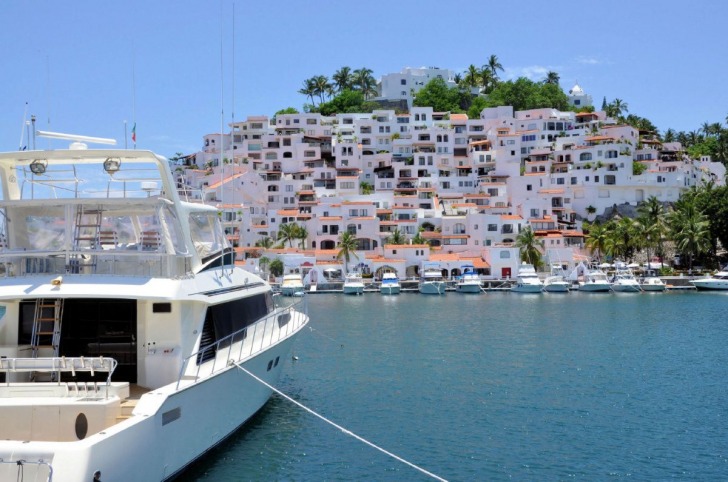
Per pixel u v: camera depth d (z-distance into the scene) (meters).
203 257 20.47
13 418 14.35
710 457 22.00
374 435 24.08
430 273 97.62
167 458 15.48
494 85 186.00
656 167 132.25
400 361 38.88
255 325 22.39
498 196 127.56
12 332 17.53
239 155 145.88
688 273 103.50
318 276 102.62
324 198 125.62
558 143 142.75
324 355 40.84
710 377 34.41
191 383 16.48
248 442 21.98
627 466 21.22
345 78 183.88
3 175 18.72
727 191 109.31
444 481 19.34
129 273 17.73
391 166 142.38
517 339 47.97
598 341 47.00
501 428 25.25
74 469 12.16
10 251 17.39
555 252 109.38
